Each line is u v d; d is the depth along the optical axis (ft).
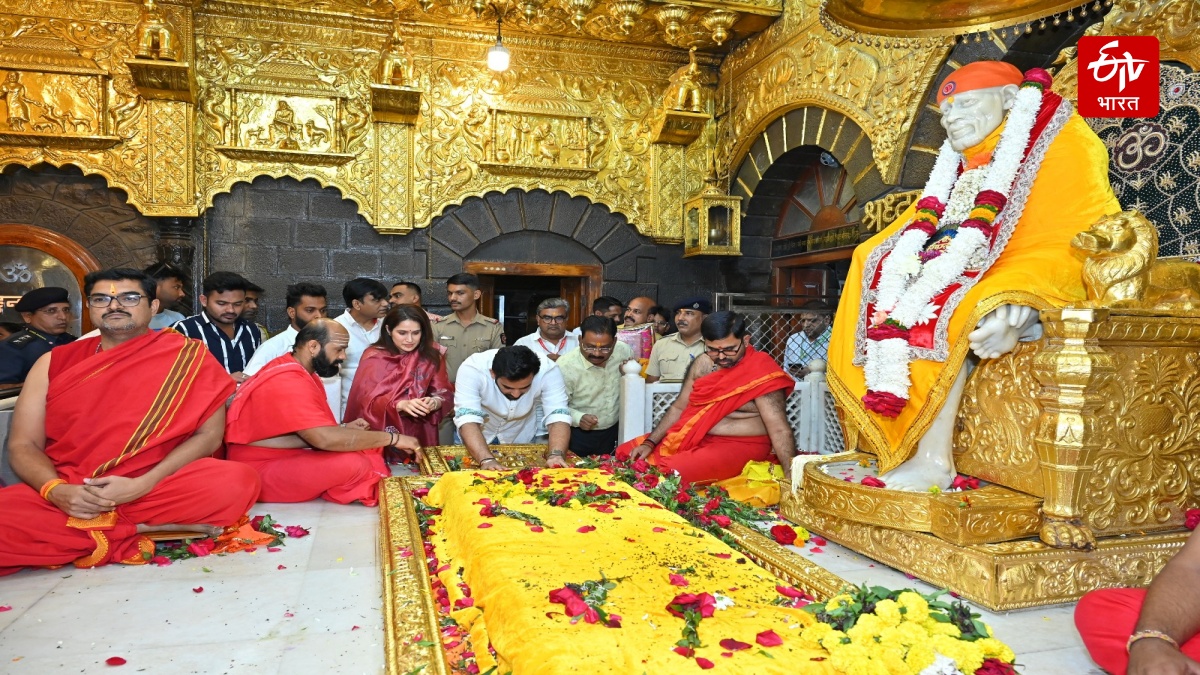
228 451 12.30
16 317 21.49
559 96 25.57
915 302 9.34
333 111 23.73
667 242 26.40
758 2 21.99
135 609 7.58
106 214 22.24
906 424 9.51
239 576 8.59
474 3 21.74
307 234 23.79
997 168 9.40
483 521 8.44
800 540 9.97
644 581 6.54
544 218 25.63
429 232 24.72
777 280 25.17
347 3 22.70
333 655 6.55
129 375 9.68
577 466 12.91
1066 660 6.61
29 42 21.45
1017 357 9.07
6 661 6.37
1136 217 8.37
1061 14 13.50
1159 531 8.68
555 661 5.03
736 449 12.82
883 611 5.36
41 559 8.64
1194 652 5.22
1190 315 8.43
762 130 23.61
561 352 17.44
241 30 23.13
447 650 6.30
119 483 9.09
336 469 11.88
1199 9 10.35
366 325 16.84
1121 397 8.35
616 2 21.58
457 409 13.41
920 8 12.85
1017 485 9.07
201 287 22.82
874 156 18.21
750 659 5.06
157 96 21.85
